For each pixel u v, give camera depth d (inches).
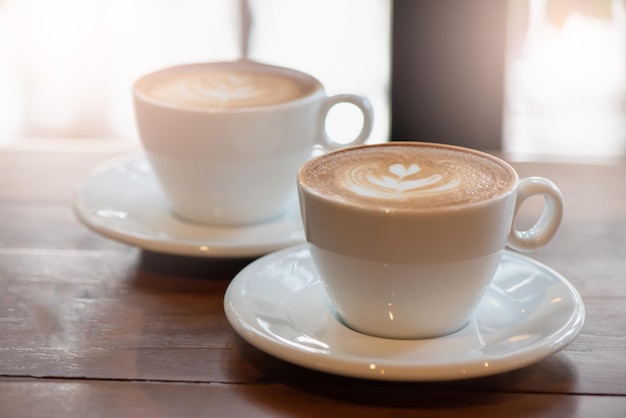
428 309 21.8
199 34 59.7
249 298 23.1
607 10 57.6
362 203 21.4
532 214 29.2
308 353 20.9
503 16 37.4
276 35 58.9
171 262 26.6
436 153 24.0
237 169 26.8
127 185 29.5
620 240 27.5
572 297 22.8
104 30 60.0
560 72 59.1
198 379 21.8
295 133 27.0
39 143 37.2
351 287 21.9
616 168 32.1
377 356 21.4
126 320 23.9
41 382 21.7
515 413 20.9
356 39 58.7
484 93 38.5
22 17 60.2
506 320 22.8
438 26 37.9
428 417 20.8
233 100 27.5
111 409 21.0
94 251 27.2
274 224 27.9
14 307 24.5
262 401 21.2
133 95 27.5
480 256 21.6
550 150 56.8
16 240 27.9
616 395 21.4
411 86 38.6
